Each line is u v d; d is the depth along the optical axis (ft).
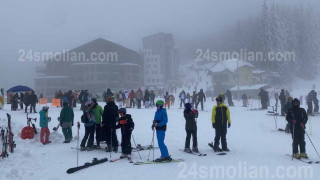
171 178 28.27
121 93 117.39
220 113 39.73
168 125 64.13
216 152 39.40
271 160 35.04
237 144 45.09
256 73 317.83
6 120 52.44
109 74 321.32
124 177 28.73
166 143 45.85
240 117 81.87
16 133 48.24
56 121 68.69
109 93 89.86
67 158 36.83
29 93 83.61
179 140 48.24
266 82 325.62
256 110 104.83
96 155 38.29
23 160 35.73
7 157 36.40
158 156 37.50
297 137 35.88
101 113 41.50
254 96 264.93
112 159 35.78
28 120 47.73
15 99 90.79
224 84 296.30
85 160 35.78
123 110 36.50
